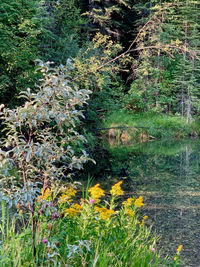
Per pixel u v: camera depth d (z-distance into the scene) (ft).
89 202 8.99
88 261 8.03
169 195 20.54
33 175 7.80
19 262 6.89
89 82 34.99
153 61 66.28
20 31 27.78
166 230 14.57
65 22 42.42
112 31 63.72
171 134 55.83
